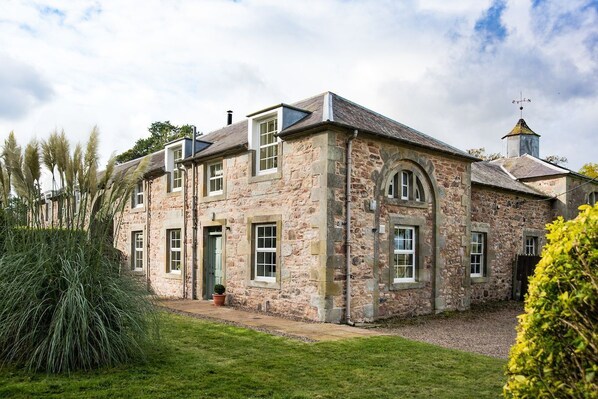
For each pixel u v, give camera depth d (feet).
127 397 12.51
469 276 37.22
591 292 6.89
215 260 38.86
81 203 17.04
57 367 14.30
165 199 44.42
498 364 17.63
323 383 14.51
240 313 30.35
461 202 36.96
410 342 21.27
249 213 33.55
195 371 15.21
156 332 17.44
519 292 44.57
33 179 16.69
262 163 33.73
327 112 29.22
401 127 35.99
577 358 7.07
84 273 15.31
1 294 14.76
